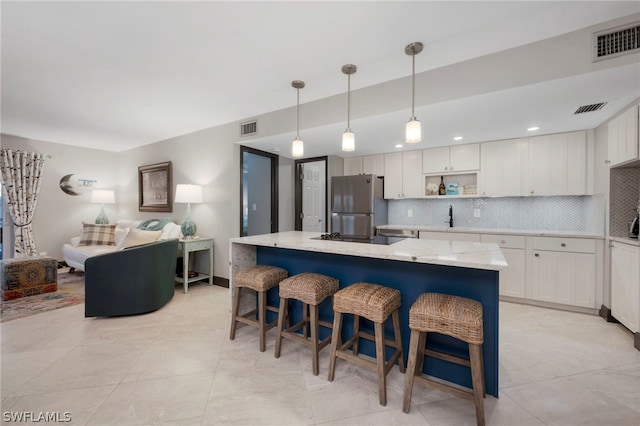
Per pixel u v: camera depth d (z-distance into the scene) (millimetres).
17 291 3318
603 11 1699
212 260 4016
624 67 1774
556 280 2986
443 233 3672
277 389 1725
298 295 1968
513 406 1577
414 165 4148
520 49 2051
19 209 4406
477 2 1610
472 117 2707
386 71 2408
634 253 2242
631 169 2604
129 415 1504
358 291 1771
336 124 2910
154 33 1884
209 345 2285
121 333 2488
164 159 4723
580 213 3355
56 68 2342
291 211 4922
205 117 3596
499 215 3834
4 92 2811
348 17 1733
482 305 1692
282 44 2016
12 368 1933
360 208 4023
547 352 2137
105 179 5512
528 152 3391
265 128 3430
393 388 1750
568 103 2363
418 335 1525
